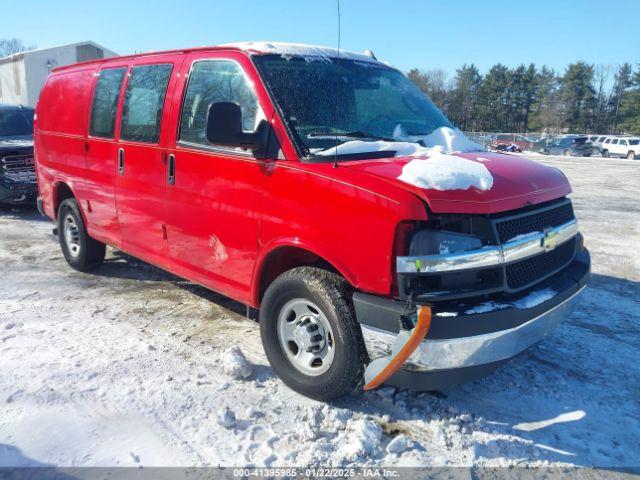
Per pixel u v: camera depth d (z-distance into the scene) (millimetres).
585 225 9656
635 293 5891
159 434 3156
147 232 4828
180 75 4379
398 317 2912
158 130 4492
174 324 4758
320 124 3703
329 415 3367
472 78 79438
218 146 3854
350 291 3266
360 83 4254
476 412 3467
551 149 41438
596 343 4547
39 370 3832
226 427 3225
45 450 2980
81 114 5625
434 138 4137
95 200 5520
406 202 2898
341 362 3240
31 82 27453
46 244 7590
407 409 3467
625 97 76188
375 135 3934
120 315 4949
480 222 3029
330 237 3211
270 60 3891
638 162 31297
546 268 3533
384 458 2996
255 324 4785
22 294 5477
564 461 3023
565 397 3672
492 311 2930
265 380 3787
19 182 9117
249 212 3721
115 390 3602
